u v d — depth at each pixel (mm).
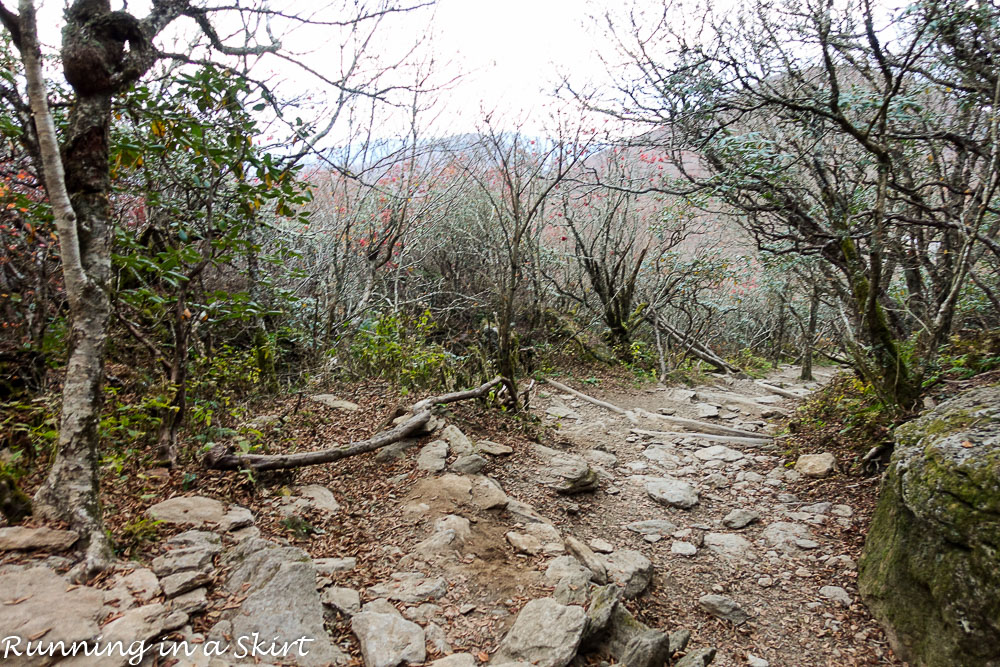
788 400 10383
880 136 5434
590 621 3379
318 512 4328
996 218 6363
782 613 4102
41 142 2842
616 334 13531
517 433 6836
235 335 8211
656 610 4082
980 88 5441
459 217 13633
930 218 6453
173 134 4230
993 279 7164
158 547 3320
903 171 6664
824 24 5348
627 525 5289
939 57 5637
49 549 2865
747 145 6285
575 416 8883
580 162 9953
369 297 10586
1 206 5066
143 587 2850
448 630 3299
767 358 16469
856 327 7656
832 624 3920
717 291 16797
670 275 13734
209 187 4844
